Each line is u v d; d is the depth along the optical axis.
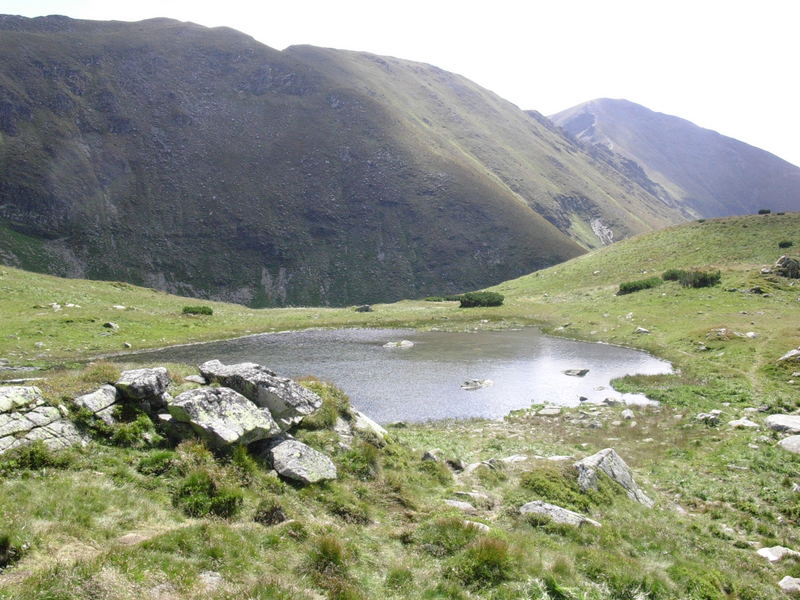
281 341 61.84
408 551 12.44
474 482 18.62
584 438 27.25
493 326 75.19
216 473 13.62
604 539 13.80
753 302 63.91
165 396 16.44
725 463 22.06
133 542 10.27
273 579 9.40
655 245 104.31
